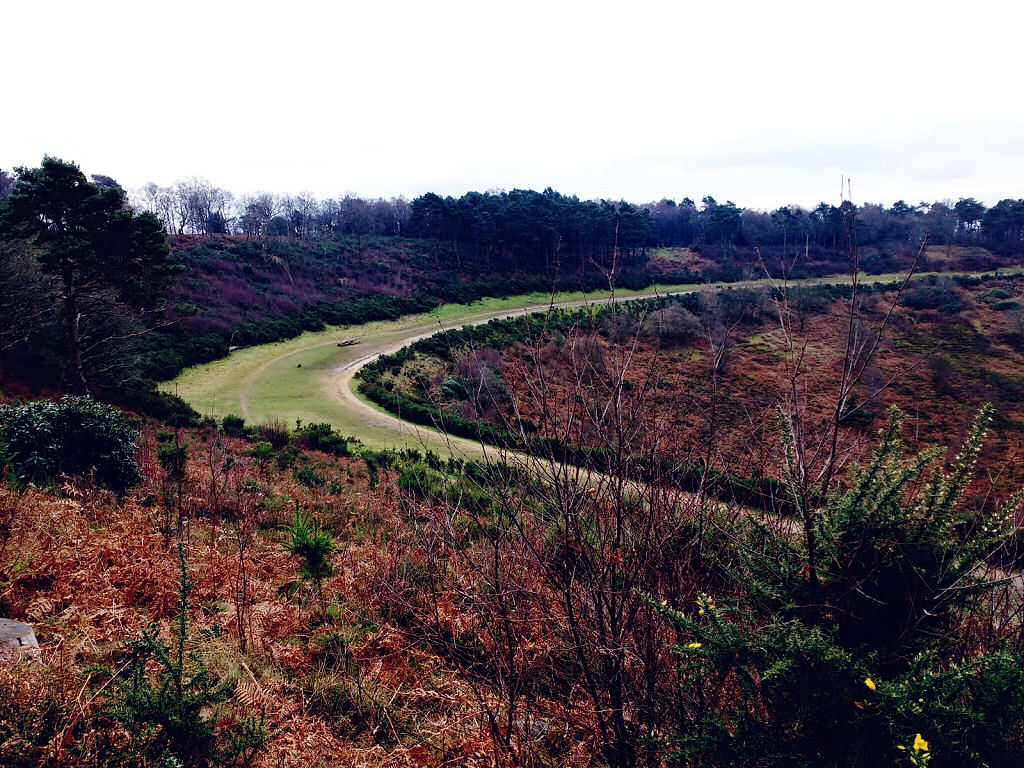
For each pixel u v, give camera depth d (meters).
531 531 3.02
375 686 3.80
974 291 55.25
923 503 2.60
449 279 61.59
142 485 8.87
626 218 65.12
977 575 2.46
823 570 2.53
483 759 2.88
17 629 3.60
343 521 8.59
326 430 23.52
